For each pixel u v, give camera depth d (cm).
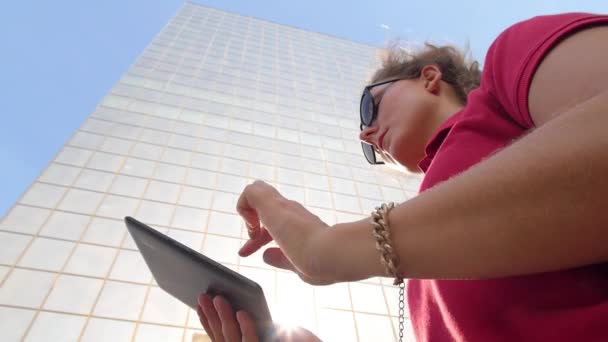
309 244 35
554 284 34
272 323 53
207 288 58
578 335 31
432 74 72
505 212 24
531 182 23
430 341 51
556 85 32
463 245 26
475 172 26
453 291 42
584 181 21
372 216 30
